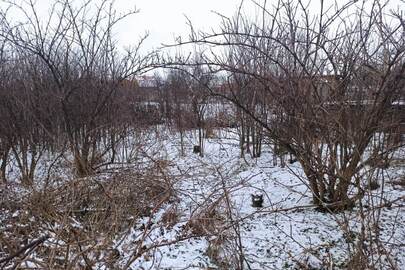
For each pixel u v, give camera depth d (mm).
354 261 2758
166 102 10531
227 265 3133
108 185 4441
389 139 3609
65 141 5879
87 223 3635
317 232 3637
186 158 7762
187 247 3523
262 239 3588
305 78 3715
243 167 6422
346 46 3896
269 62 4488
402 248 3223
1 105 5840
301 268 3074
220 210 4148
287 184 5250
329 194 4047
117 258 3211
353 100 3676
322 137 3732
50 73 6398
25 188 4895
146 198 4609
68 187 4270
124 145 7160
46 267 2811
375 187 4266
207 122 8797
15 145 6203
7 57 6750
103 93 6254
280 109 4156
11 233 3482
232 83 6566
